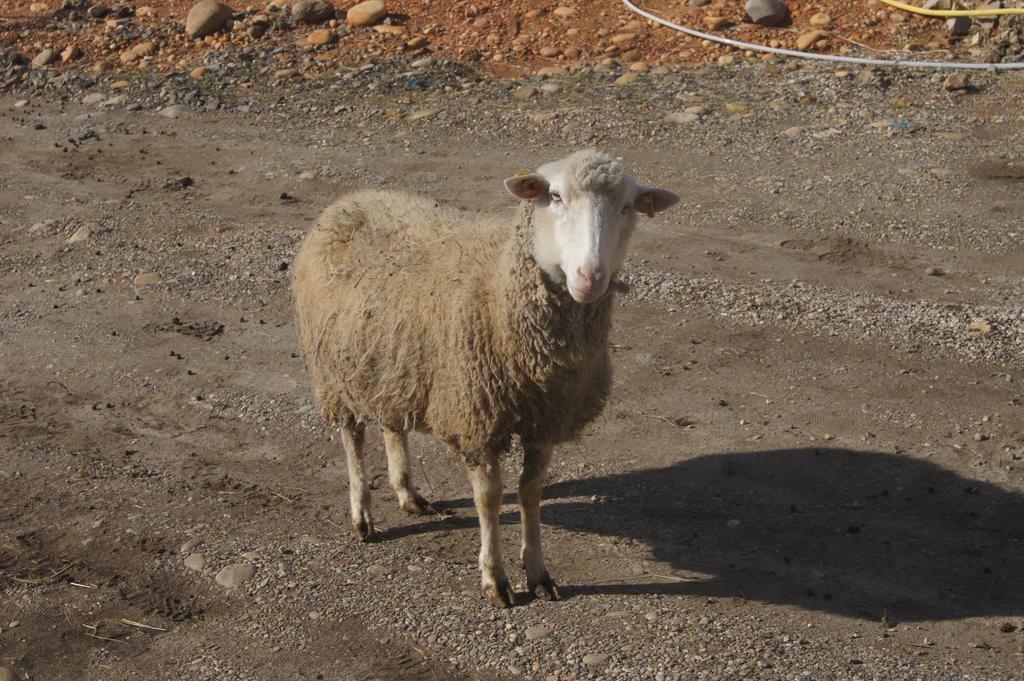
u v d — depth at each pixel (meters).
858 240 10.82
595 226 5.09
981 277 9.86
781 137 13.43
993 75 14.65
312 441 7.95
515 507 7.08
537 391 5.52
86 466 7.68
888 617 5.68
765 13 16.77
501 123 14.51
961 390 8.02
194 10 18.06
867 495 6.88
